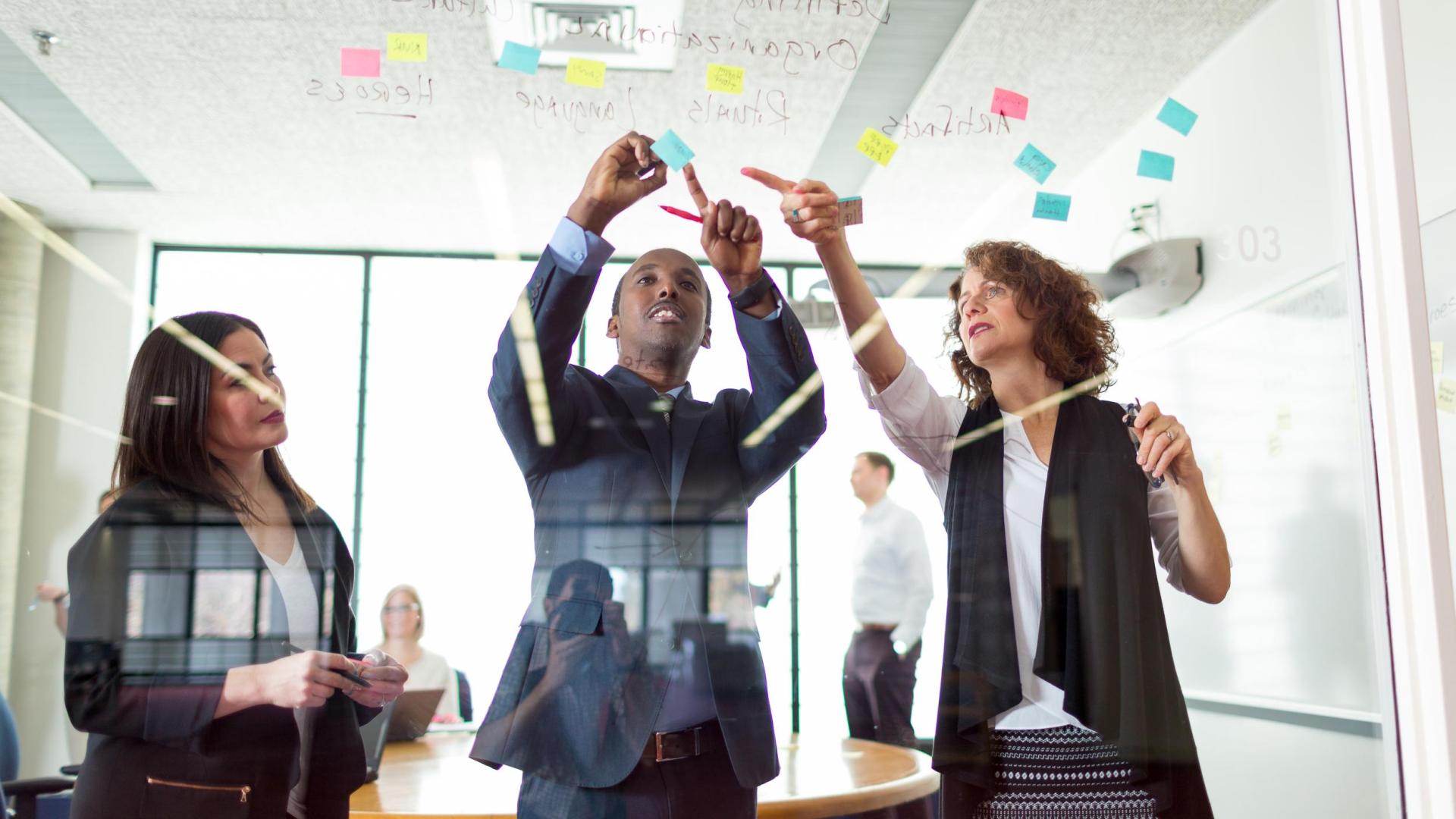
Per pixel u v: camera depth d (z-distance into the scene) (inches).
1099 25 46.7
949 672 42.4
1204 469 44.0
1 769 36.0
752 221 45.9
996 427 45.3
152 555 39.2
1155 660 42.8
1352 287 37.5
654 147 45.8
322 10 45.1
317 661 39.1
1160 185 46.4
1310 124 40.3
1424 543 34.0
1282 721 40.9
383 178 44.6
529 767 39.4
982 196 47.1
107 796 36.5
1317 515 40.9
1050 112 47.2
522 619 41.2
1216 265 44.1
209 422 41.3
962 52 47.6
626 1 45.9
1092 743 41.7
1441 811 32.9
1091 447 45.1
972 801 41.1
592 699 40.3
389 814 38.0
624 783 39.3
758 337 45.3
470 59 45.5
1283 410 42.3
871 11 47.2
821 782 40.5
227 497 40.4
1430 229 53.1
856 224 46.3
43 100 44.3
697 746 40.1
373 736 39.0
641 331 44.7
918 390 45.5
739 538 42.9
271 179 44.8
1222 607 42.9
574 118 45.6
